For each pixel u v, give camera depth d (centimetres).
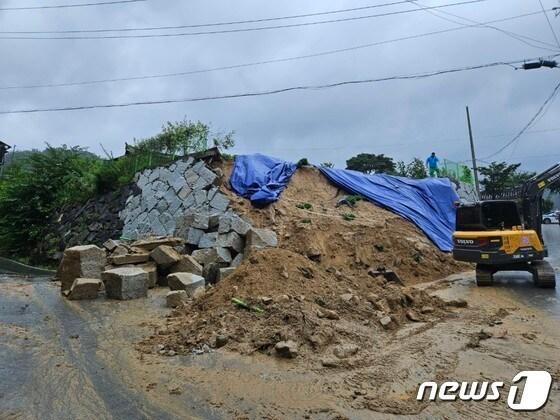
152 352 612
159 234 1576
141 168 1916
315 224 1462
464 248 1203
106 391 482
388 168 4678
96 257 1103
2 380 505
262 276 836
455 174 2742
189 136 2164
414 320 789
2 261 2092
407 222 1731
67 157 2428
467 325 763
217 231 1342
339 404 448
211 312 747
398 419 415
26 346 635
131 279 982
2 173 3086
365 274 1225
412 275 1348
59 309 876
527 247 1125
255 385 497
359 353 606
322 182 1862
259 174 1641
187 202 1584
